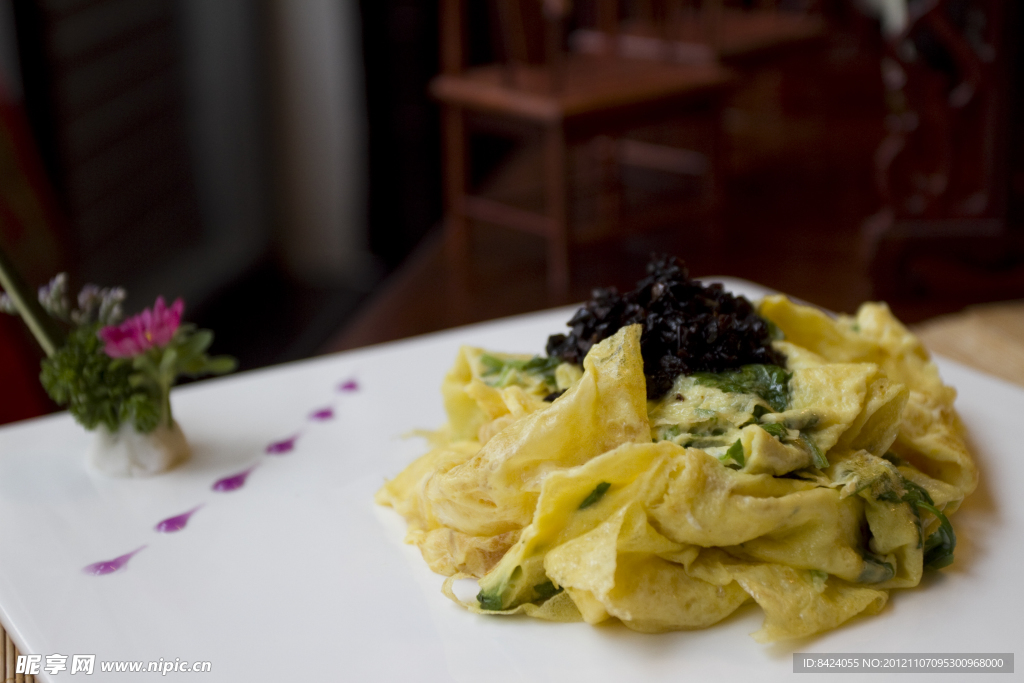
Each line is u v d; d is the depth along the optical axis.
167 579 0.42
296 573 0.42
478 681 0.38
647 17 1.28
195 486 0.48
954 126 0.81
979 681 0.37
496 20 1.37
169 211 1.30
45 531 0.45
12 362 0.68
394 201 1.39
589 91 0.93
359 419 0.52
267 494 0.47
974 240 0.82
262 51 1.33
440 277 0.98
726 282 0.61
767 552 0.39
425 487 0.43
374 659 0.39
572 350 0.44
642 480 0.39
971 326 0.63
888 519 0.40
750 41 1.17
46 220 0.74
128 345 0.48
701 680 0.37
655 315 0.43
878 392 0.42
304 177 1.41
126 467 0.48
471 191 1.22
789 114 1.46
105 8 1.13
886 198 0.85
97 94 1.13
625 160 1.23
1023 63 0.78
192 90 1.32
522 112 0.91
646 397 0.42
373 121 1.33
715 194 1.00
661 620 0.38
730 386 0.42
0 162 0.70
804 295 0.86
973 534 0.42
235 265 1.37
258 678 0.38
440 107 1.34
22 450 0.50
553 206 0.92
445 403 0.47
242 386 0.55
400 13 1.27
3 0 0.91
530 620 0.40
